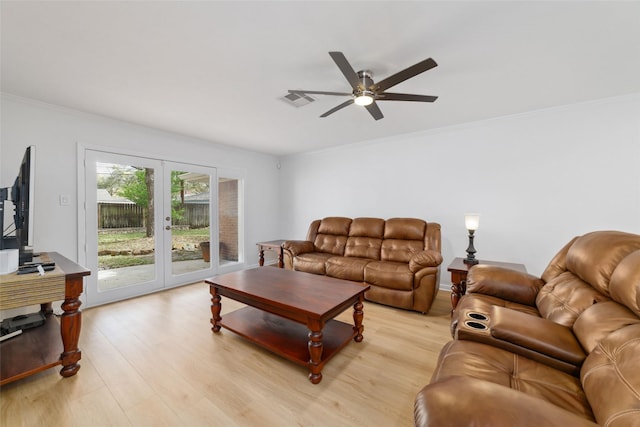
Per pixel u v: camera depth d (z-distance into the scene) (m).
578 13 1.53
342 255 4.13
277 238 5.66
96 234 3.12
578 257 1.64
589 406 0.96
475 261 2.88
